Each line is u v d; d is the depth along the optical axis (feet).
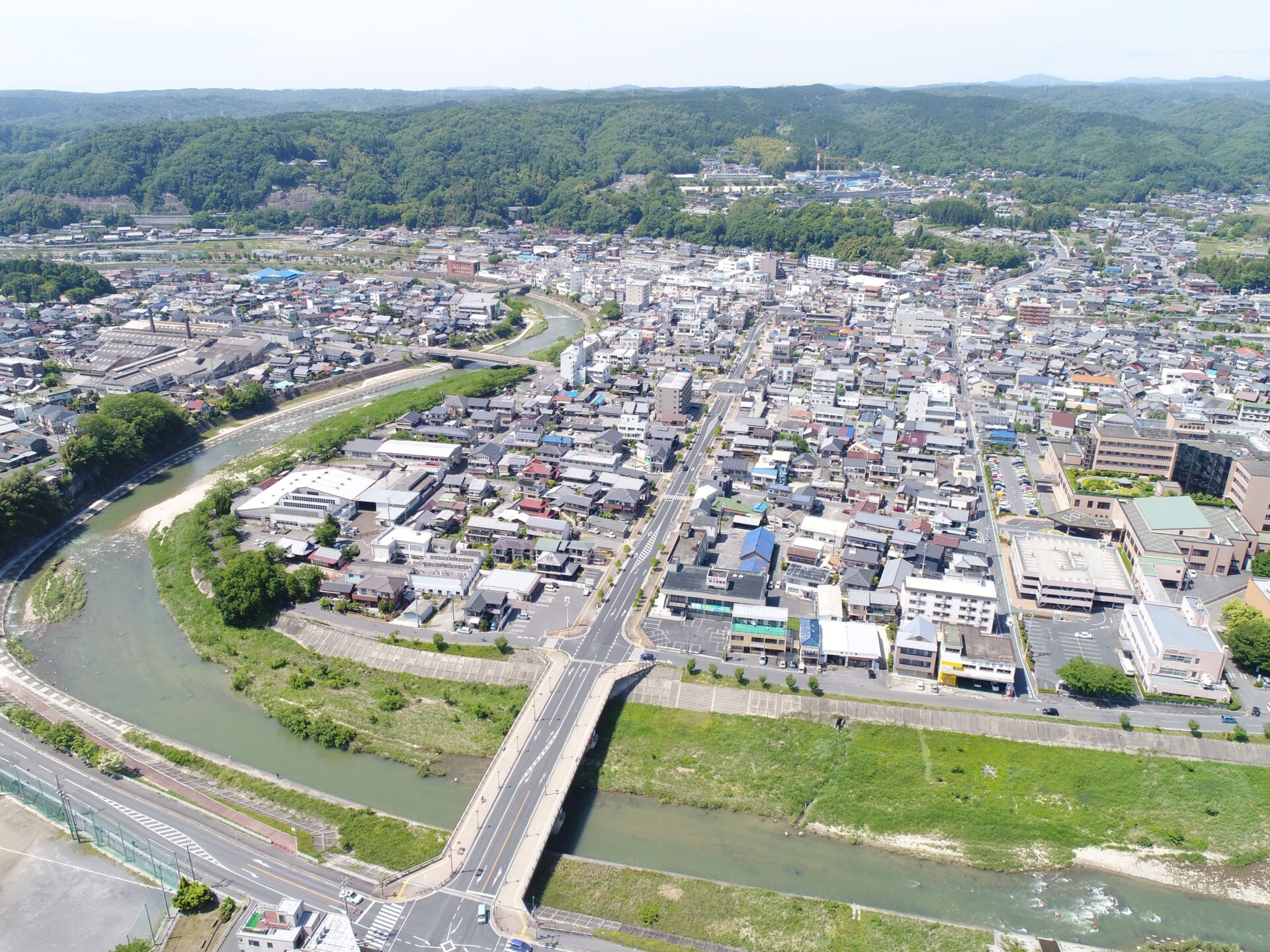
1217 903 472.44
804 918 445.78
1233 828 514.68
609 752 565.53
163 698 625.82
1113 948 440.04
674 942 428.56
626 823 515.91
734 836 509.35
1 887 455.22
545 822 489.67
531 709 578.66
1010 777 545.44
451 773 551.59
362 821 501.15
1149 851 502.38
